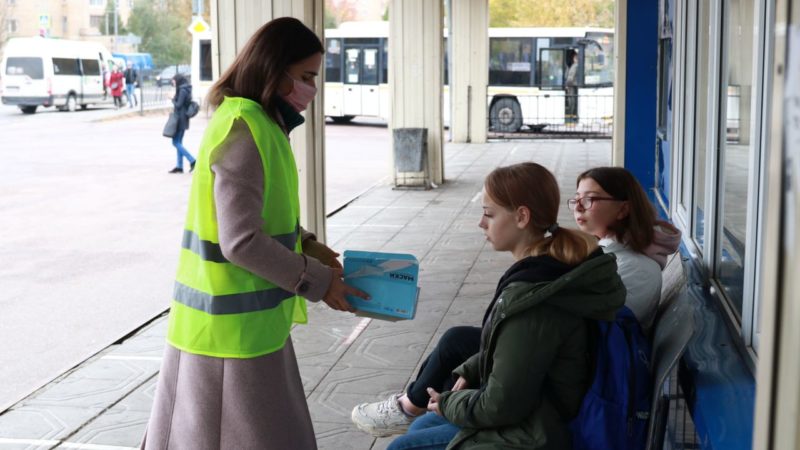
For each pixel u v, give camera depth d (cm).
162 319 665
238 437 270
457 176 1503
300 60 272
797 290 123
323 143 820
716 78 370
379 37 2833
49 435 433
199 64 2988
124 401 481
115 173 1652
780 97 129
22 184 1501
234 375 268
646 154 980
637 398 254
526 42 2481
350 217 1098
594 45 2459
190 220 274
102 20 7956
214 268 266
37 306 718
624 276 314
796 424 123
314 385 496
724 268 355
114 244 990
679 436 314
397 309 280
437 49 1355
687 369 271
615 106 984
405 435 283
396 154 1337
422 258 848
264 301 269
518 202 261
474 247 895
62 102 3588
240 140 259
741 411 224
